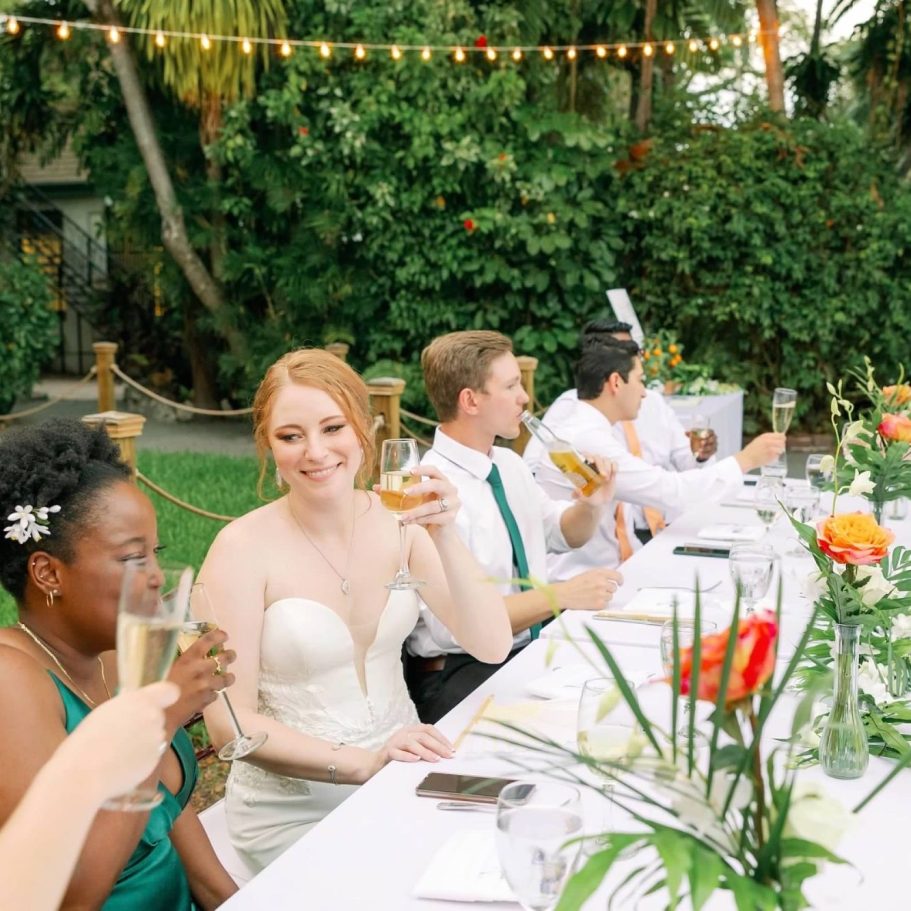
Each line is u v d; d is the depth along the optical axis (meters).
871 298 10.53
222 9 10.14
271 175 10.86
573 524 3.52
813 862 1.02
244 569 2.36
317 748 2.17
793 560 3.26
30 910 0.95
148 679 1.20
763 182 10.42
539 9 10.84
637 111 12.10
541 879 1.21
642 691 1.57
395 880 1.55
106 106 11.96
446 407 3.23
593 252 10.63
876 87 11.86
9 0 11.35
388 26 10.38
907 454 2.94
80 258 17.41
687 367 9.06
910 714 1.99
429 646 3.02
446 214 10.61
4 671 1.63
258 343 11.52
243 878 2.31
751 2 11.96
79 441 1.74
